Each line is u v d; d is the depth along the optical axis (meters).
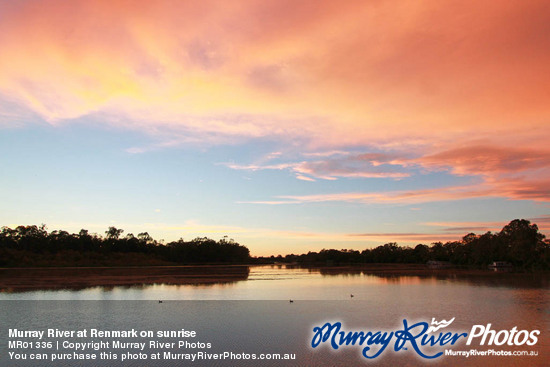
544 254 121.12
